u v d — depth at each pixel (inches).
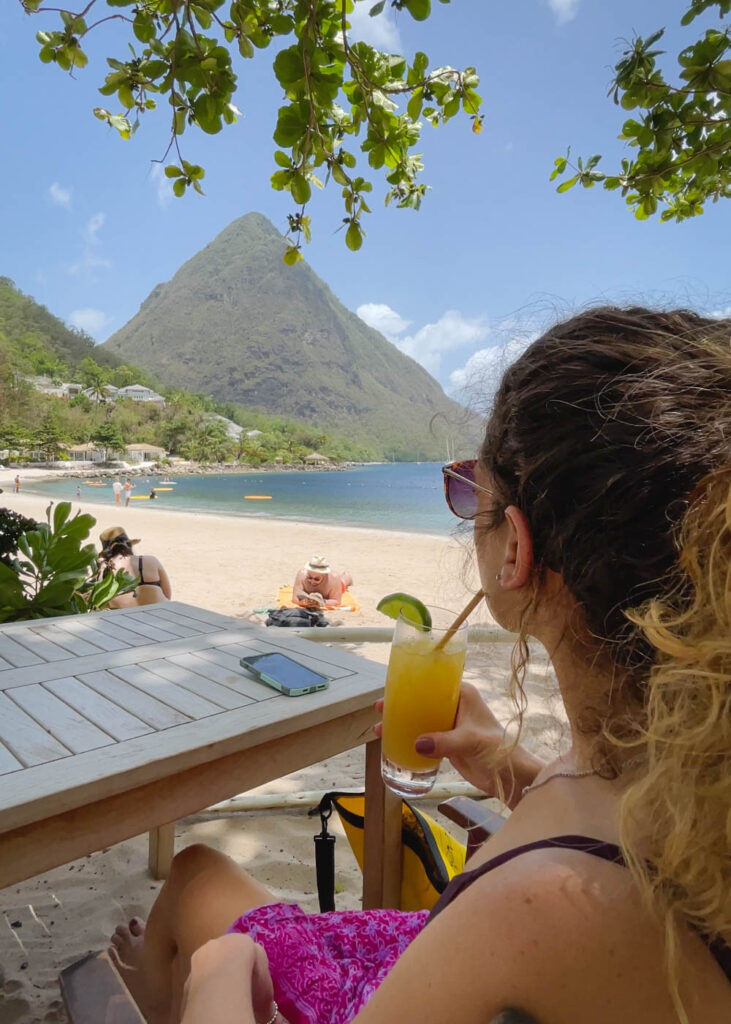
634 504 21.0
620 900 17.3
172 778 46.1
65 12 95.9
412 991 18.7
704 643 18.1
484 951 17.7
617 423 21.6
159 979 44.9
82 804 40.6
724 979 17.0
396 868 60.6
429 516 1189.7
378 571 435.8
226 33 99.0
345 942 41.2
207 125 100.5
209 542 602.9
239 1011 28.7
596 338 24.1
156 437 4421.8
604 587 21.7
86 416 4271.7
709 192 143.6
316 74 94.7
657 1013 16.6
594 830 19.6
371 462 7687.0
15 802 38.3
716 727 17.5
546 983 16.9
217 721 50.4
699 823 17.0
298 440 5900.6
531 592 24.8
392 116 112.3
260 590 344.5
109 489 2137.1
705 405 21.3
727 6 102.5
